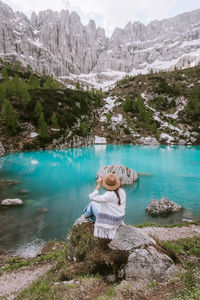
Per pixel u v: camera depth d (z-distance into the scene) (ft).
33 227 52.34
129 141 327.47
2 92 264.31
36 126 246.68
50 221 56.18
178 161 170.71
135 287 12.17
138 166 148.97
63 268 16.10
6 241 45.06
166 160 176.55
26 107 261.65
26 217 58.70
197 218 58.44
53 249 39.91
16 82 315.78
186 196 81.30
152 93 486.38
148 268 13.53
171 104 442.09
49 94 318.04
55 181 103.91
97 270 14.23
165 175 119.75
